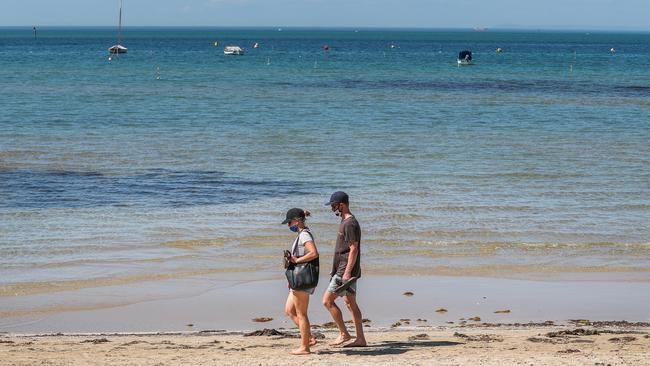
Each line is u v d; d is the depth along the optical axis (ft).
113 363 49.78
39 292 77.56
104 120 222.07
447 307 74.49
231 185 132.46
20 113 234.17
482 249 96.73
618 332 63.41
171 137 189.88
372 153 168.86
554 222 110.11
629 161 162.61
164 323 68.95
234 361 50.29
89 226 103.50
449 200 122.62
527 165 155.63
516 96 320.91
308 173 144.66
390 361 49.98
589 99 310.24
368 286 81.30
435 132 207.00
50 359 51.13
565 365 48.65
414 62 610.24
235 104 272.92
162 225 104.42
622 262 92.53
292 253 52.26
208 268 86.84
